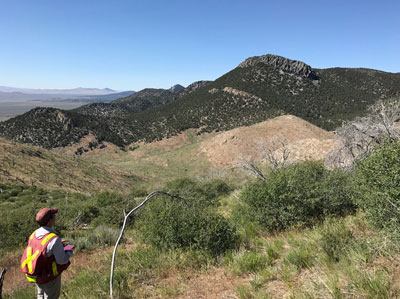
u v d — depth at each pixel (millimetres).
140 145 172250
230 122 182250
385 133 11836
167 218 6301
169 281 4902
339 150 15469
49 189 50125
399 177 4020
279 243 5781
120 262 6406
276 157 34312
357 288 3049
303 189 7375
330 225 5520
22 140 161125
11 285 6449
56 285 3145
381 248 3771
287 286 3756
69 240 10289
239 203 11438
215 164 99750
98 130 181500
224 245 6074
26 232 10961
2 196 34781
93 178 74938
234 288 4188
